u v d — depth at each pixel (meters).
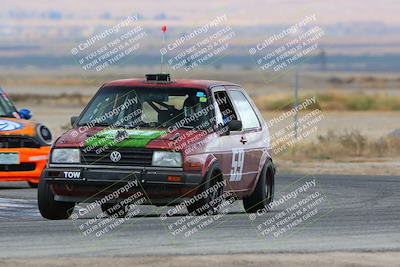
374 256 24.69
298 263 23.58
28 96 177.00
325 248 25.77
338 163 57.69
